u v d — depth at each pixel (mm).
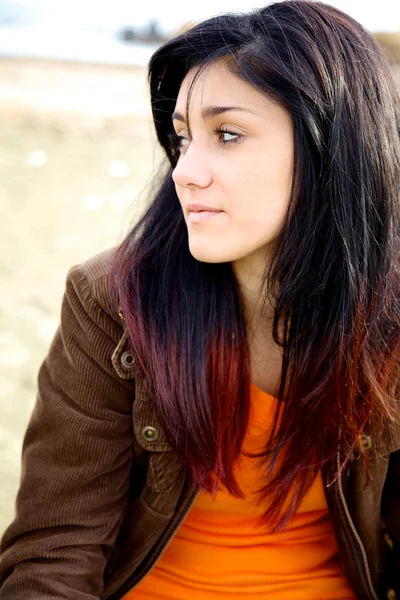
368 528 1507
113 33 16156
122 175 6484
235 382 1417
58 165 6652
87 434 1438
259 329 1484
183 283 1435
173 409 1395
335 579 1548
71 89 9594
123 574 1500
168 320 1418
